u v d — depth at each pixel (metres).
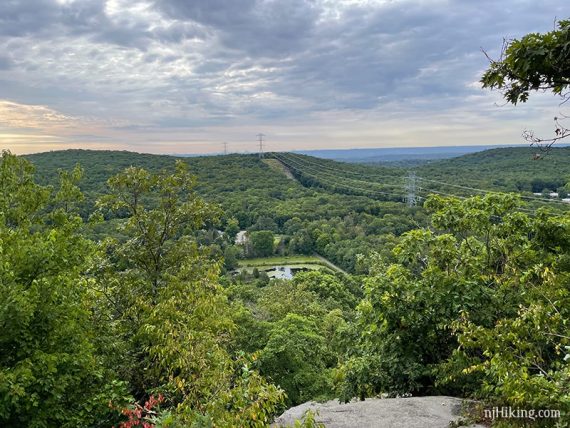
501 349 4.98
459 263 8.92
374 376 8.42
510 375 4.66
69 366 8.98
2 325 8.20
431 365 7.86
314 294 44.34
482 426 5.95
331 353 22.72
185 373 6.84
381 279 8.55
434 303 7.95
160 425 4.62
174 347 7.50
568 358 4.35
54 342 8.93
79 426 8.83
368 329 8.88
